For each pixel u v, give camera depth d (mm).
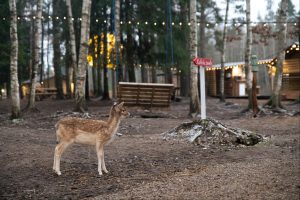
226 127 11328
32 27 37938
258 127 14344
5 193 6727
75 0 32156
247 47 22031
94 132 7832
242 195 6145
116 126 8039
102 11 30594
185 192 6375
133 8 29219
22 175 7824
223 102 29422
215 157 9297
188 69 29391
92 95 45188
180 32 28797
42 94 38406
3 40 25938
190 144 10875
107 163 8797
